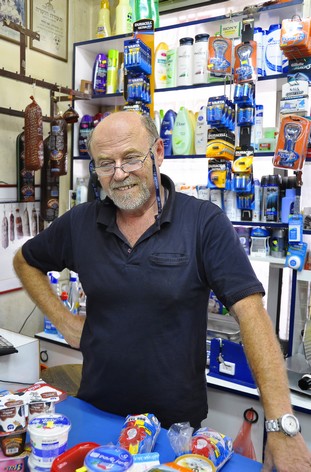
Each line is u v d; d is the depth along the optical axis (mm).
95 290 1237
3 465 844
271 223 1891
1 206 2215
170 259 1166
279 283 2117
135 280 1178
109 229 1239
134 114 1197
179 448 903
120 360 1188
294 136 1751
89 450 823
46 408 938
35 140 2051
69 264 1427
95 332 1247
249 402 1760
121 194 1177
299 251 1792
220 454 896
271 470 854
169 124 2236
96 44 2488
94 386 1238
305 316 1938
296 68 1784
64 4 2566
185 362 1190
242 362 1809
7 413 865
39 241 1473
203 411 1271
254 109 1931
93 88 2551
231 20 2031
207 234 1174
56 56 2537
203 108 2156
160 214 1202
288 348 1915
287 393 928
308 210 1862
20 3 2256
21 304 2414
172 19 2441
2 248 2236
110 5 2664
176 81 2236
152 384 1176
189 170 2395
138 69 1970
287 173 2121
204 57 2094
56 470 774
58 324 1458
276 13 1935
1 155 2213
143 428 948
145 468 821
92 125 2547
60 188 2617
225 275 1108
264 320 1033
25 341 1625
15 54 2258
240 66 1883
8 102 2234
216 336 1986
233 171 1912
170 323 1172
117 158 1146
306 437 1594
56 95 2520
